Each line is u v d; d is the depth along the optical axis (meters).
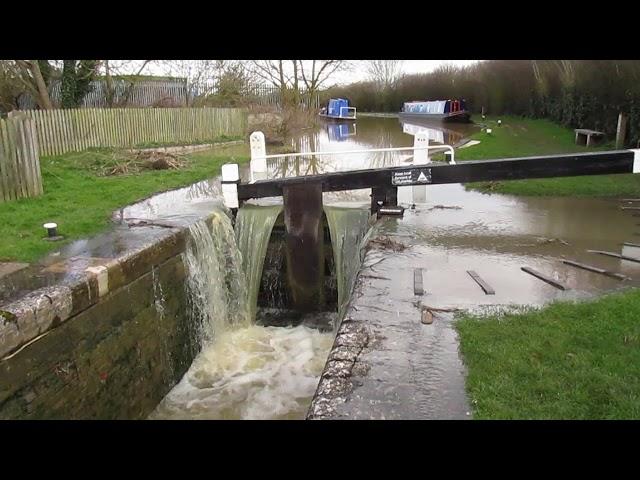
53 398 5.17
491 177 8.83
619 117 14.77
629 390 3.78
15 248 6.66
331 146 20.88
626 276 6.22
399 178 9.03
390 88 48.41
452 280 6.20
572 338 4.57
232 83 27.36
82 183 11.16
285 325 9.39
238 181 9.54
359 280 6.24
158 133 19.55
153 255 7.02
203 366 8.02
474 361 4.29
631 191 11.03
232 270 9.37
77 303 5.52
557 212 9.47
